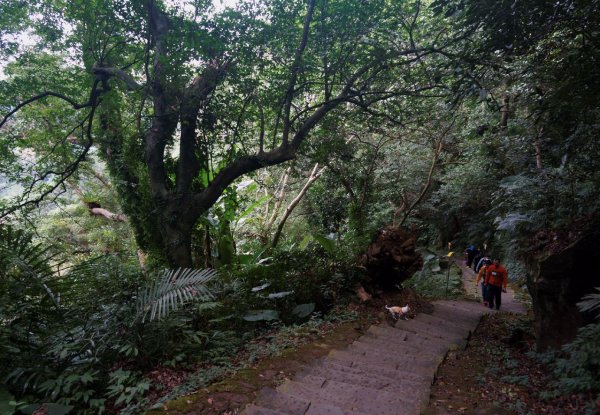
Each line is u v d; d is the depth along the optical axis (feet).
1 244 15.35
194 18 28.40
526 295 38.29
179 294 15.20
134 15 28.48
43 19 31.17
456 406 13.17
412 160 50.70
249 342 19.19
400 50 29.09
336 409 11.82
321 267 28.45
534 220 29.99
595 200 21.63
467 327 24.77
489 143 44.06
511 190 32.14
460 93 21.21
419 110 35.01
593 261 16.43
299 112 32.65
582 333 14.33
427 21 30.66
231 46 27.30
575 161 25.11
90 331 15.57
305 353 17.38
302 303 25.80
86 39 31.58
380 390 13.79
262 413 11.27
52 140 40.68
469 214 67.97
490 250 58.90
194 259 37.70
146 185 34.91
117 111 36.83
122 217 56.29
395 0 27.27
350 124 37.68
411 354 18.44
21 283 14.74
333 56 29.68
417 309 27.76
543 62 21.44
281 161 31.35
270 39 27.78
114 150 37.81
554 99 18.74
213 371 14.76
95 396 13.53
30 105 38.24
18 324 14.66
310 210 53.78
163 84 28.73
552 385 14.42
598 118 20.51
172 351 16.05
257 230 51.42
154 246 36.65
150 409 11.68
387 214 55.77
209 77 28.63
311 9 27.48
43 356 14.57
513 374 16.61
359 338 20.35
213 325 20.34
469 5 18.72
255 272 26.73
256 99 30.42
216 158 35.01
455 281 45.57
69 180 49.62
